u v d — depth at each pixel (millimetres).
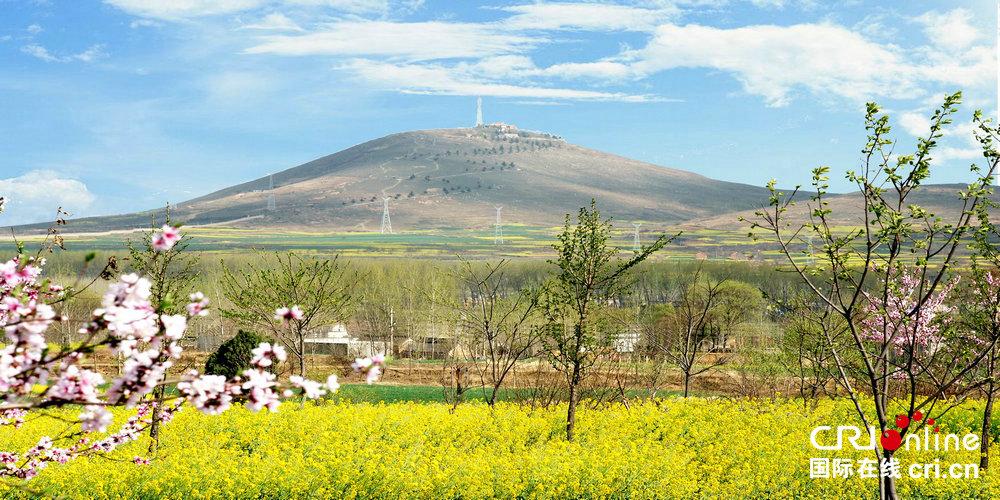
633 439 18281
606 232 16969
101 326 4934
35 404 4934
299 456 14773
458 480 13875
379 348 54719
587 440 17781
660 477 14422
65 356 5012
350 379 41250
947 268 10445
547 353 18438
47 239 8508
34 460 10055
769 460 15562
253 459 14688
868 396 23812
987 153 10359
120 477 12969
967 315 14812
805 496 14242
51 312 5051
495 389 21281
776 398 23656
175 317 5105
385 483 13633
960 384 13844
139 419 10625
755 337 39875
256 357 5488
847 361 19438
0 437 15195
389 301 59000
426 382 41156
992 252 11602
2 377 4910
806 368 23375
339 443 15852
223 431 17594
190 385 5258
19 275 6008
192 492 13031
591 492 13750
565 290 17672
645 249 16609
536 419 19141
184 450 15000
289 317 5383
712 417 20281
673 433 18594
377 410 19922
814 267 10414
